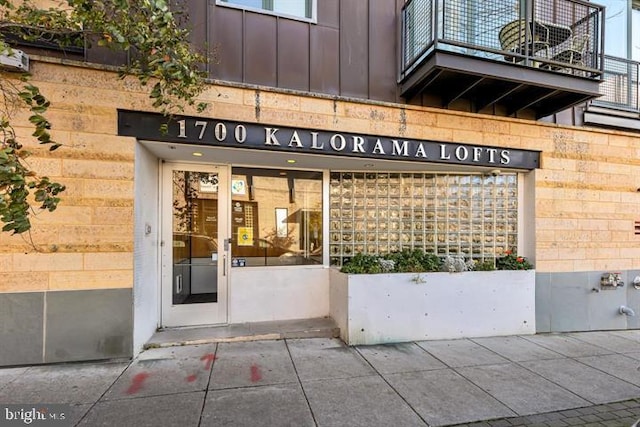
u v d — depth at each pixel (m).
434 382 3.50
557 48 5.07
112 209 3.80
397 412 2.94
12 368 3.56
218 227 5.04
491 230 5.68
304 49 4.59
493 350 4.46
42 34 3.33
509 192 5.70
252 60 4.39
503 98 5.11
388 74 4.93
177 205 4.92
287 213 5.36
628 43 6.32
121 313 3.82
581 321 5.53
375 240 5.57
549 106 5.32
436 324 4.82
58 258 3.66
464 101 5.16
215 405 2.97
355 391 3.27
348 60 4.77
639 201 5.91
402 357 4.14
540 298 5.36
